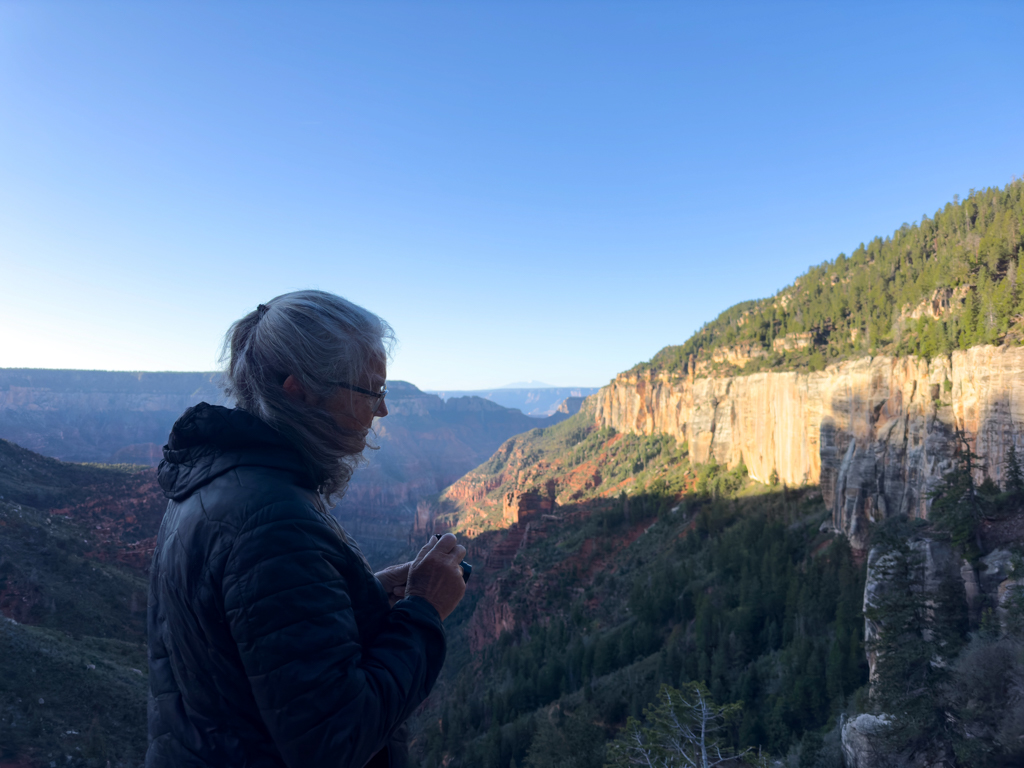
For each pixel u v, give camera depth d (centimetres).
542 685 7938
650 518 14688
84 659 5634
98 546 11138
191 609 187
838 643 4894
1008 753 2125
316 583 181
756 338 17162
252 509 186
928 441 7044
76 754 4134
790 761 3734
